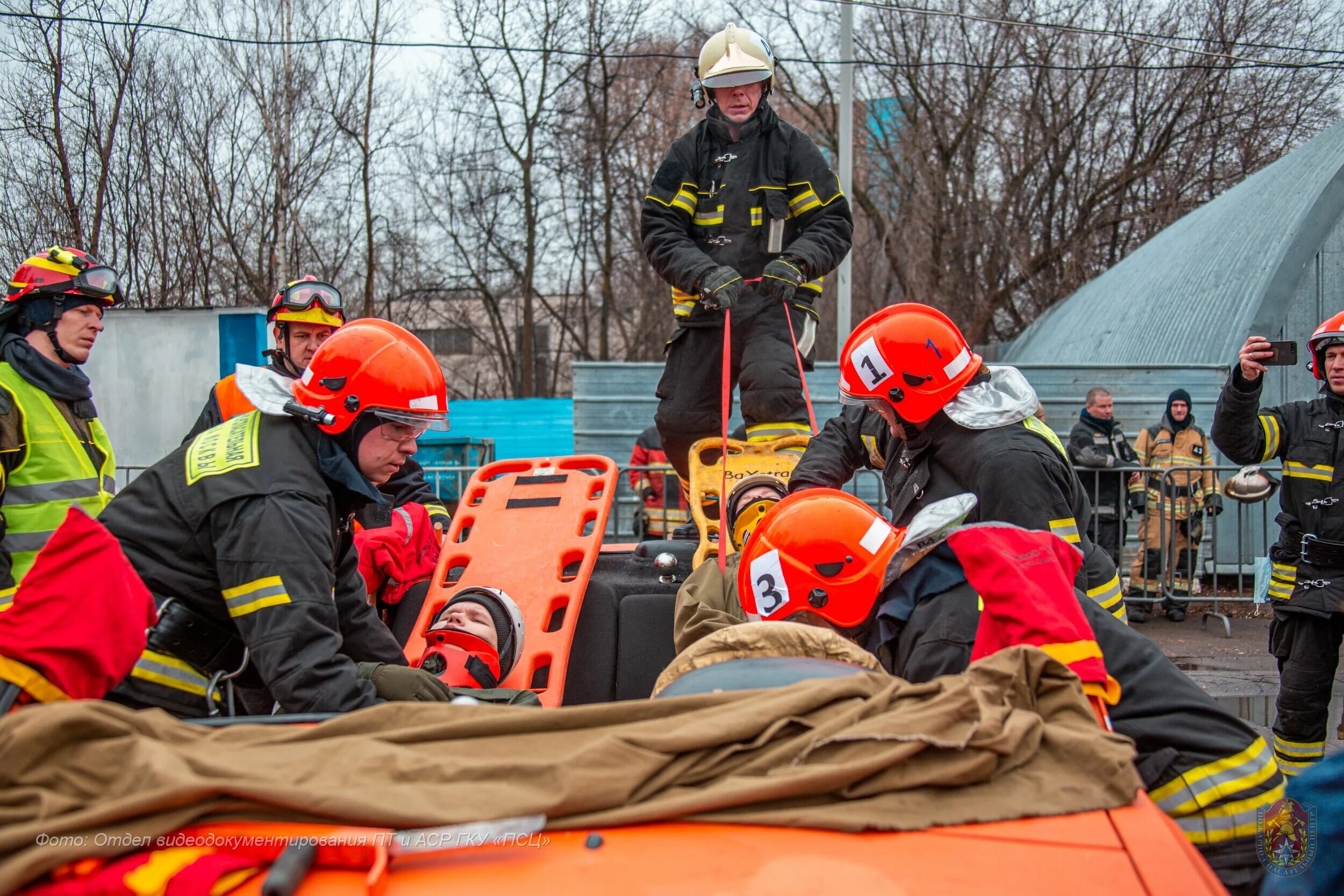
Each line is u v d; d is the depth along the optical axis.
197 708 2.51
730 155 4.05
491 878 1.22
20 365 3.64
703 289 3.76
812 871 1.22
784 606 2.48
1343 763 1.49
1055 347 15.46
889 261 24.77
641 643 3.47
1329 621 4.28
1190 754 2.13
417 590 3.65
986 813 1.35
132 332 9.62
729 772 1.42
